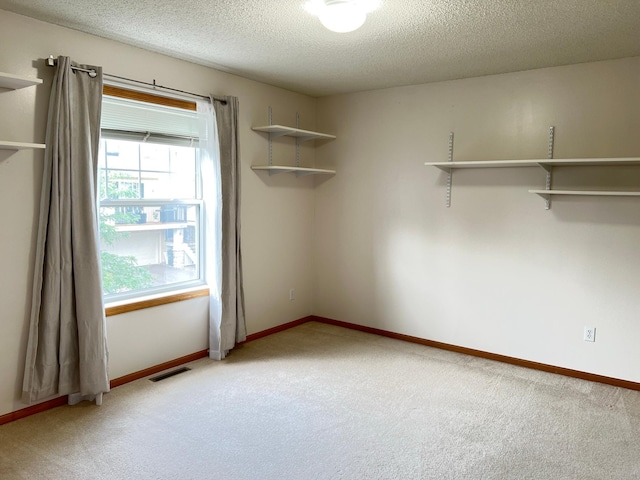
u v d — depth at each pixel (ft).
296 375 11.71
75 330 9.70
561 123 11.73
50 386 9.50
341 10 7.71
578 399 10.51
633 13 8.27
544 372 12.17
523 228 12.37
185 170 12.62
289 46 10.47
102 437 8.61
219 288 12.62
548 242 12.03
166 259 12.35
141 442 8.46
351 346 14.01
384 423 9.29
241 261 13.37
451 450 8.34
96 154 9.79
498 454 8.23
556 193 11.02
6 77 7.81
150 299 11.46
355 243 15.60
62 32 9.41
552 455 8.22
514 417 9.61
